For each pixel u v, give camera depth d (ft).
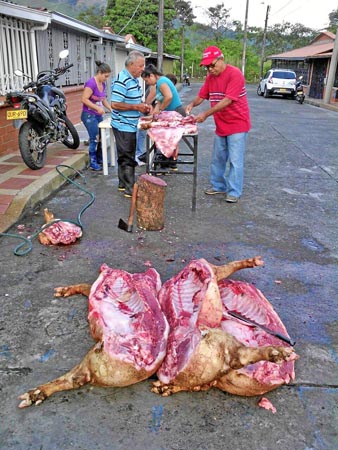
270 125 40.42
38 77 21.17
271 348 6.01
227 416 6.62
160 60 58.23
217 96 15.78
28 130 18.06
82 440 6.16
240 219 15.24
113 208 15.79
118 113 15.99
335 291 10.46
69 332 8.53
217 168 17.46
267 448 6.11
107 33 42.73
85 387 7.13
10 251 12.09
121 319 7.53
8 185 16.42
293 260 12.11
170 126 14.62
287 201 17.56
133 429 6.36
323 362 7.89
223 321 7.74
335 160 25.53
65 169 19.10
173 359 6.93
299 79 79.77
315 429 6.44
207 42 170.81
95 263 11.50
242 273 11.22
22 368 7.54
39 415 6.56
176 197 17.40
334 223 15.21
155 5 94.27
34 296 9.79
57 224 12.75
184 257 12.03
